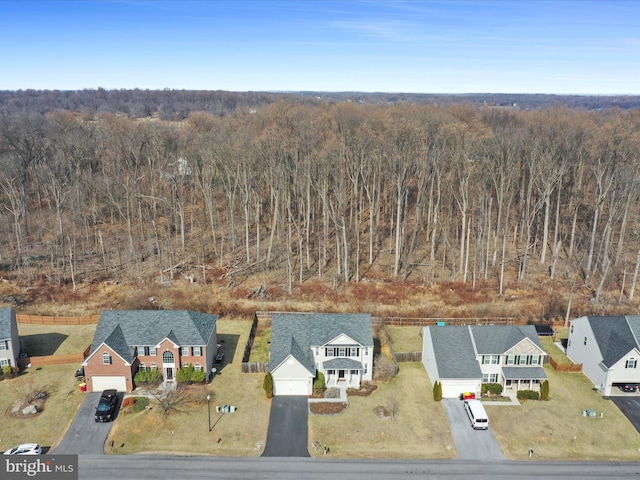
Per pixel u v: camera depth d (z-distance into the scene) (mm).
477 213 85000
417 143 81812
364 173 80125
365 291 67875
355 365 48344
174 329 49281
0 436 40750
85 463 37938
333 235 86438
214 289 68500
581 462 39062
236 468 37781
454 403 46438
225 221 93500
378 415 44344
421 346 56375
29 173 94938
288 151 77562
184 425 42531
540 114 127625
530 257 79688
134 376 47688
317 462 38625
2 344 49281
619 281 71375
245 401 46062
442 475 37406
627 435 42281
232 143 81938
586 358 51375
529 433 42312
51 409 44250
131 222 92375
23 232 83812
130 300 64250
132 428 41938
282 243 84188
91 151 101562
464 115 118438
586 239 82188
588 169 84250
